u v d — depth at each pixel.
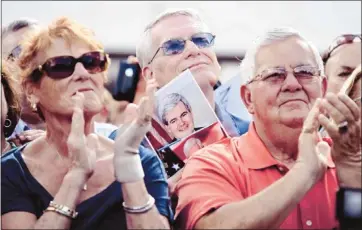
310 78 3.84
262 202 3.49
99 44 3.67
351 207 3.71
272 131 3.83
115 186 3.56
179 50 4.55
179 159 4.00
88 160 3.48
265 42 3.92
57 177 3.58
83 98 3.54
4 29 4.91
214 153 3.87
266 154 3.84
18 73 3.75
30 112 4.56
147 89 3.48
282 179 3.55
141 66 4.80
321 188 3.79
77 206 3.50
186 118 4.06
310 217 3.73
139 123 3.44
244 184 3.77
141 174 3.47
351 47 4.97
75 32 3.62
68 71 3.58
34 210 3.52
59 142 3.63
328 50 5.09
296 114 3.78
